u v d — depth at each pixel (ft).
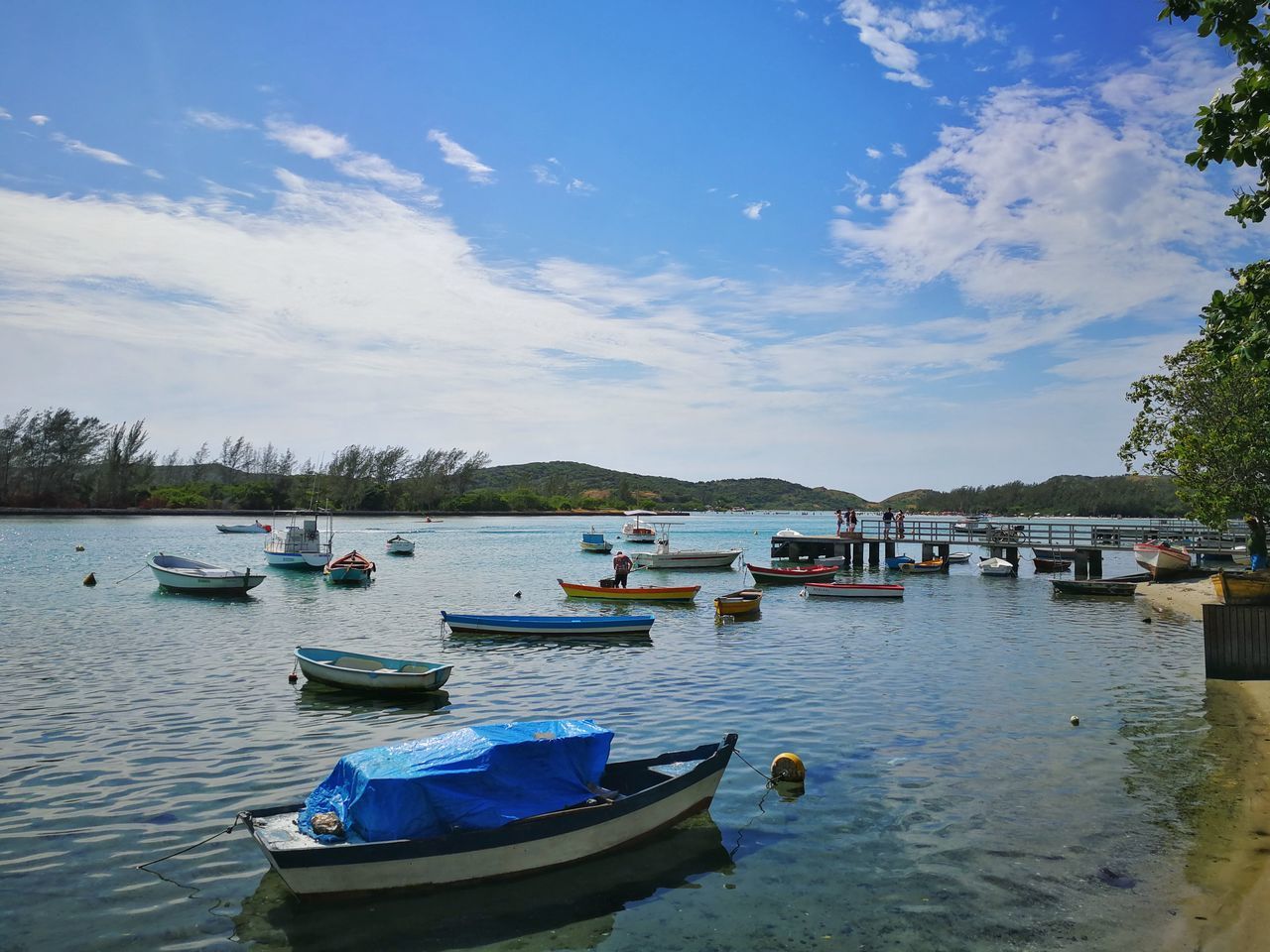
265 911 32.32
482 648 91.50
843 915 32.53
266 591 145.48
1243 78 30.55
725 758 42.55
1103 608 130.11
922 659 84.79
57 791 44.78
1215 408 119.14
